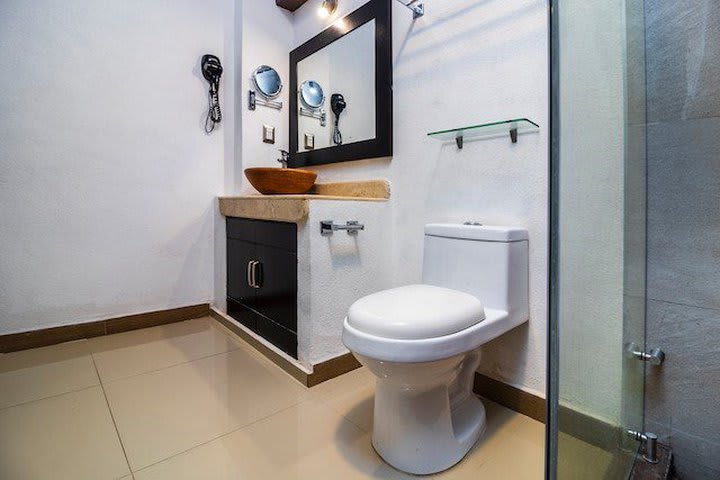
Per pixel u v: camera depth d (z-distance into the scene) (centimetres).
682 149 91
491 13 124
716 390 88
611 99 80
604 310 78
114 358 156
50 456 95
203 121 208
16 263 157
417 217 151
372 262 155
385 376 89
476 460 98
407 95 154
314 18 208
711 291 88
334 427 111
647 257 96
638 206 93
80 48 168
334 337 143
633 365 92
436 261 124
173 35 195
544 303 114
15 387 129
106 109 176
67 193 167
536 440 106
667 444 95
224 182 217
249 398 126
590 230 70
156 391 129
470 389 116
